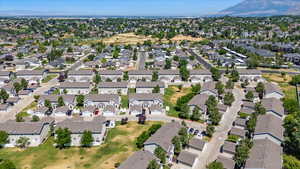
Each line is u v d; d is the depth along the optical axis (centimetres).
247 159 6800
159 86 13275
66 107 11100
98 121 9112
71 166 7281
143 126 9725
